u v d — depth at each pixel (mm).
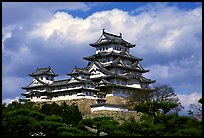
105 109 113625
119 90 129375
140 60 145500
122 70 138125
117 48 143500
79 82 123312
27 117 50000
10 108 65438
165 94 106438
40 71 135375
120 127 52000
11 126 48094
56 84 129625
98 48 145000
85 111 120625
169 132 49938
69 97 125625
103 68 134125
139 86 135625
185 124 51094
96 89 125938
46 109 85500
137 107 60312
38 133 51812
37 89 132625
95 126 64375
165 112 59469
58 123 52031
